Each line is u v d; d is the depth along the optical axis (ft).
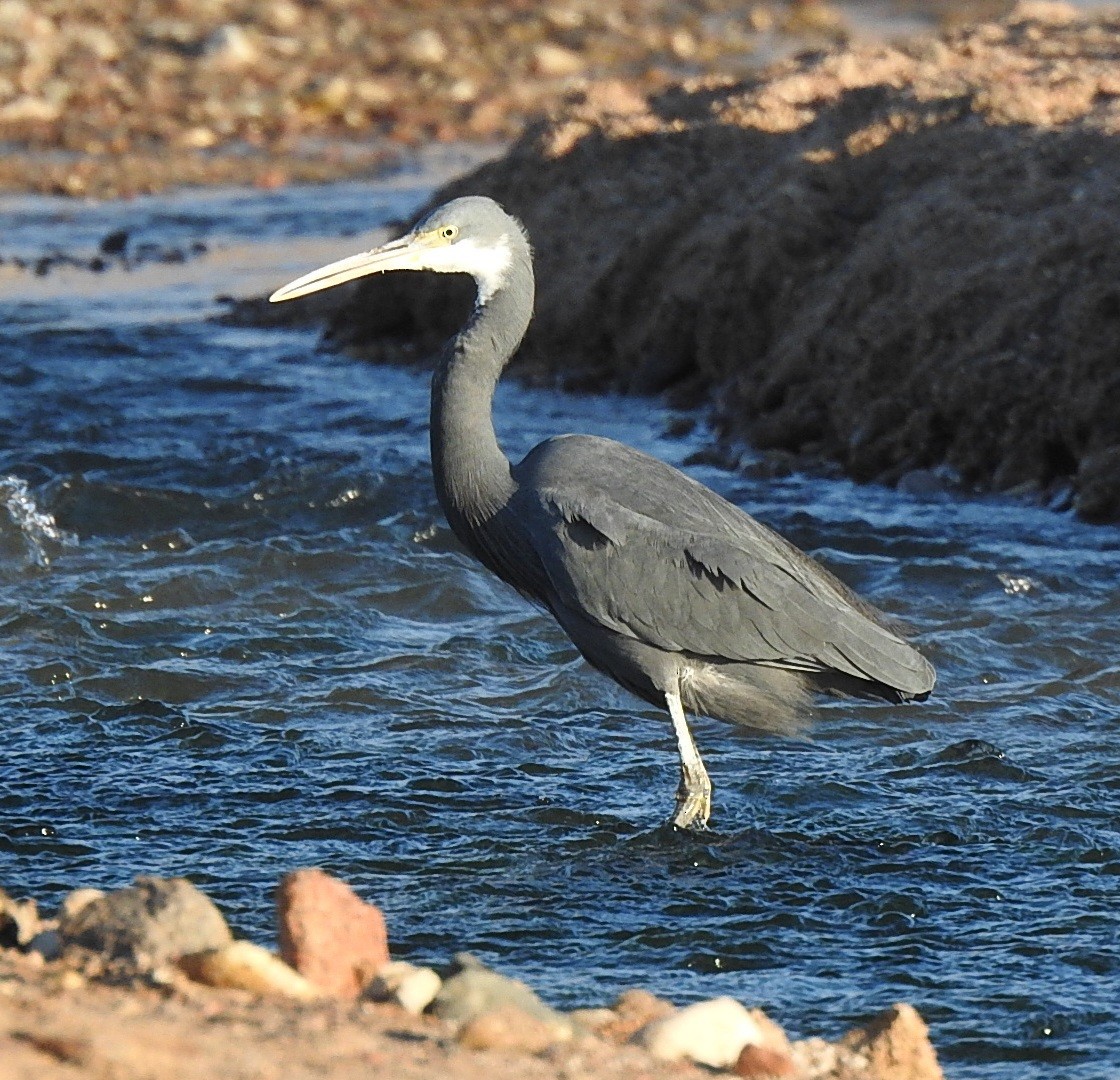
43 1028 20.11
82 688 42.42
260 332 80.48
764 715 36.76
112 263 91.56
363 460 59.72
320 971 24.09
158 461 59.77
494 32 152.25
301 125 124.16
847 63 79.46
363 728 40.50
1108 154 65.31
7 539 51.60
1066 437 57.72
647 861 33.78
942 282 62.95
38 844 33.76
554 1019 23.18
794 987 28.91
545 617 48.26
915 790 37.42
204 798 36.19
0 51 132.77
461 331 37.52
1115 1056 26.81
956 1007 28.27
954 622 47.44
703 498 36.37
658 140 78.74
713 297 69.31
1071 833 34.91
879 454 60.80
